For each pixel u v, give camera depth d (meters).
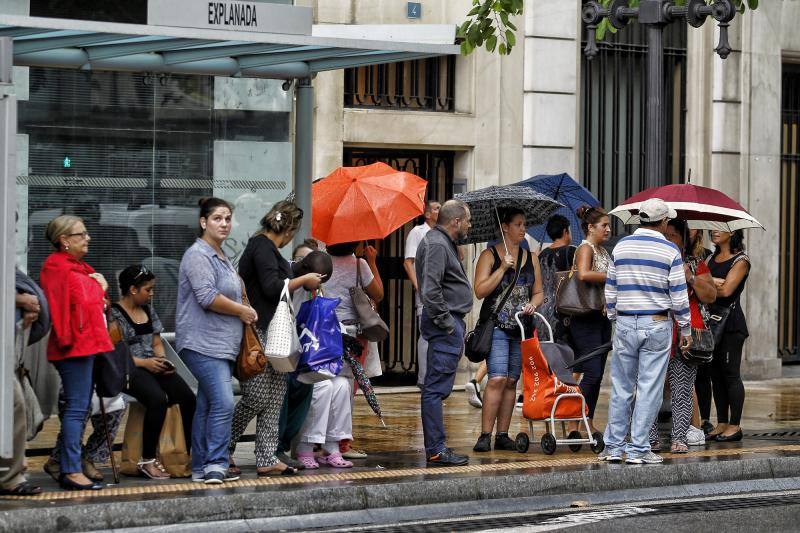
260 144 20.66
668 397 23.38
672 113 33.19
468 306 18.92
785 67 34.66
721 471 19.39
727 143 33.09
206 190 20.36
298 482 17.06
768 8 33.53
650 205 19.16
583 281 21.06
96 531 15.03
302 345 17.62
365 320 19.50
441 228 18.83
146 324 17.61
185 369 19.64
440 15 29.17
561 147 30.61
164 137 20.06
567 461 19.30
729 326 22.08
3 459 15.87
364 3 28.31
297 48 19.00
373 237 20.19
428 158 29.92
